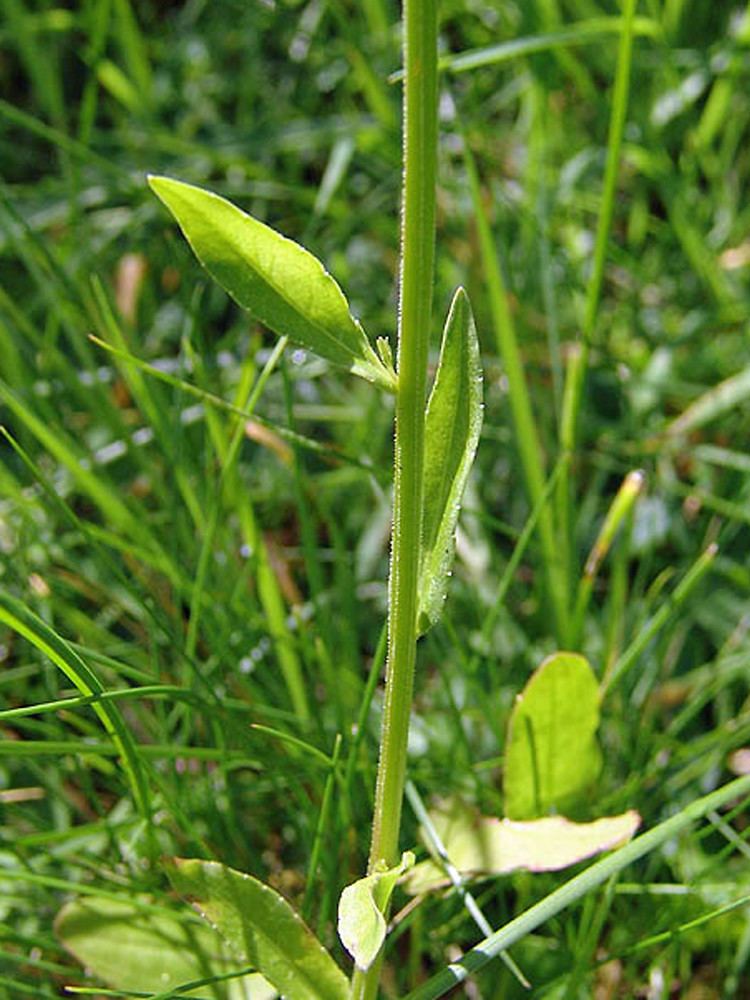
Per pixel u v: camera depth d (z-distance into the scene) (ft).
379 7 1.26
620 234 1.23
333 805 0.76
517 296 1.07
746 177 1.24
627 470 1.02
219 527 0.90
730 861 0.80
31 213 1.24
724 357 1.08
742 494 0.98
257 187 1.24
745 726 0.83
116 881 0.73
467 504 0.98
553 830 0.67
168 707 0.88
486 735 0.86
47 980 0.73
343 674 0.85
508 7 1.28
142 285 1.19
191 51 1.40
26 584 0.88
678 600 0.80
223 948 0.65
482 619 0.91
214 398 0.73
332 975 0.57
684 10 1.28
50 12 1.37
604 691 0.79
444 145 1.17
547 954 0.74
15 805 0.83
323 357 0.50
